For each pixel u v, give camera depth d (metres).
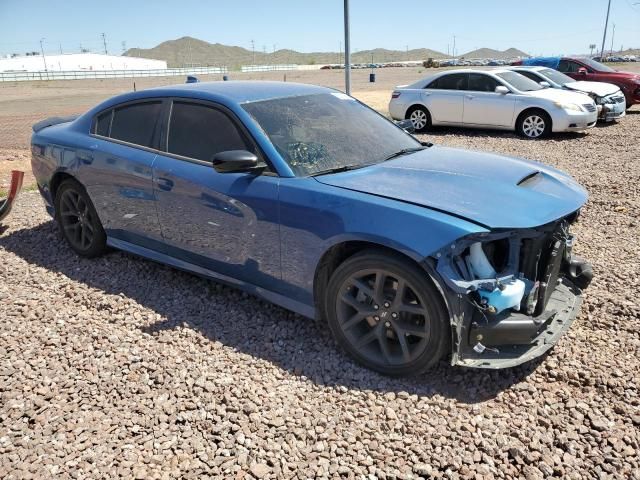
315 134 3.75
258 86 4.24
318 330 3.64
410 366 3.01
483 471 2.43
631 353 3.27
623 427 2.66
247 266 3.63
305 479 2.41
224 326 3.73
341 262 3.29
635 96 15.62
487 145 10.84
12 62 142.62
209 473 2.45
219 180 3.63
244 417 2.80
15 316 3.95
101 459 2.55
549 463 2.46
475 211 2.84
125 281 4.48
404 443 2.61
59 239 5.54
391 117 13.77
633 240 5.19
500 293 2.76
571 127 11.40
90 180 4.57
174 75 85.12
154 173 4.04
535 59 17.50
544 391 2.96
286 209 3.29
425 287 2.81
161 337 3.59
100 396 3.01
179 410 2.88
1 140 13.32
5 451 2.62
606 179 7.62
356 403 2.90
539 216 2.89
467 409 2.84
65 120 5.59
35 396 3.01
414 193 3.04
